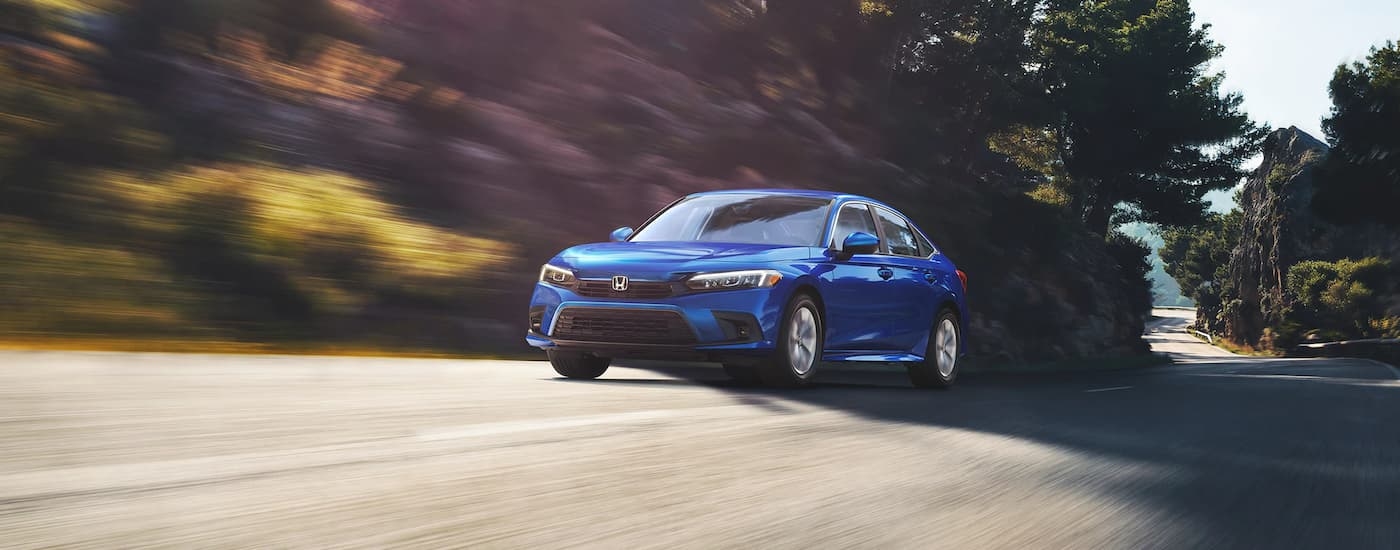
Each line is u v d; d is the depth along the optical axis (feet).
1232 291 330.75
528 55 57.93
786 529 9.48
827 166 75.61
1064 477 13.29
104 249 28.19
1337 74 195.62
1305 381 41.83
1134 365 100.53
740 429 15.67
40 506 8.59
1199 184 202.49
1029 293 101.45
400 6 55.88
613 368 28.27
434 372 21.45
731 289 22.34
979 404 22.36
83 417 12.98
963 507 11.02
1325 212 198.29
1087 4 193.57
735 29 82.23
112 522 8.24
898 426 17.25
